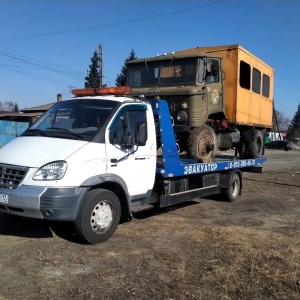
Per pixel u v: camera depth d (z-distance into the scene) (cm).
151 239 663
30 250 579
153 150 732
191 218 839
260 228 775
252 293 463
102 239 623
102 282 478
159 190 792
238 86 1110
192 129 922
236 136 1212
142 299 437
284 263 564
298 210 988
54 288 456
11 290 447
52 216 557
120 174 652
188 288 468
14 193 559
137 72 1025
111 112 658
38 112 4434
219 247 631
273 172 1970
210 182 984
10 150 618
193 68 949
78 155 587
